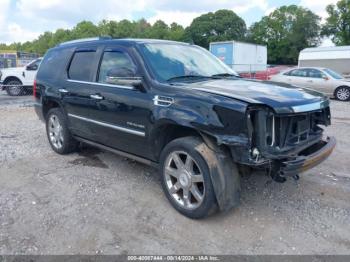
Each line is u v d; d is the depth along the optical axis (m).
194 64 4.23
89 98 4.44
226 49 25.73
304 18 60.09
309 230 3.21
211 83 3.62
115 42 4.29
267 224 3.31
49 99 5.36
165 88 3.48
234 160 2.99
